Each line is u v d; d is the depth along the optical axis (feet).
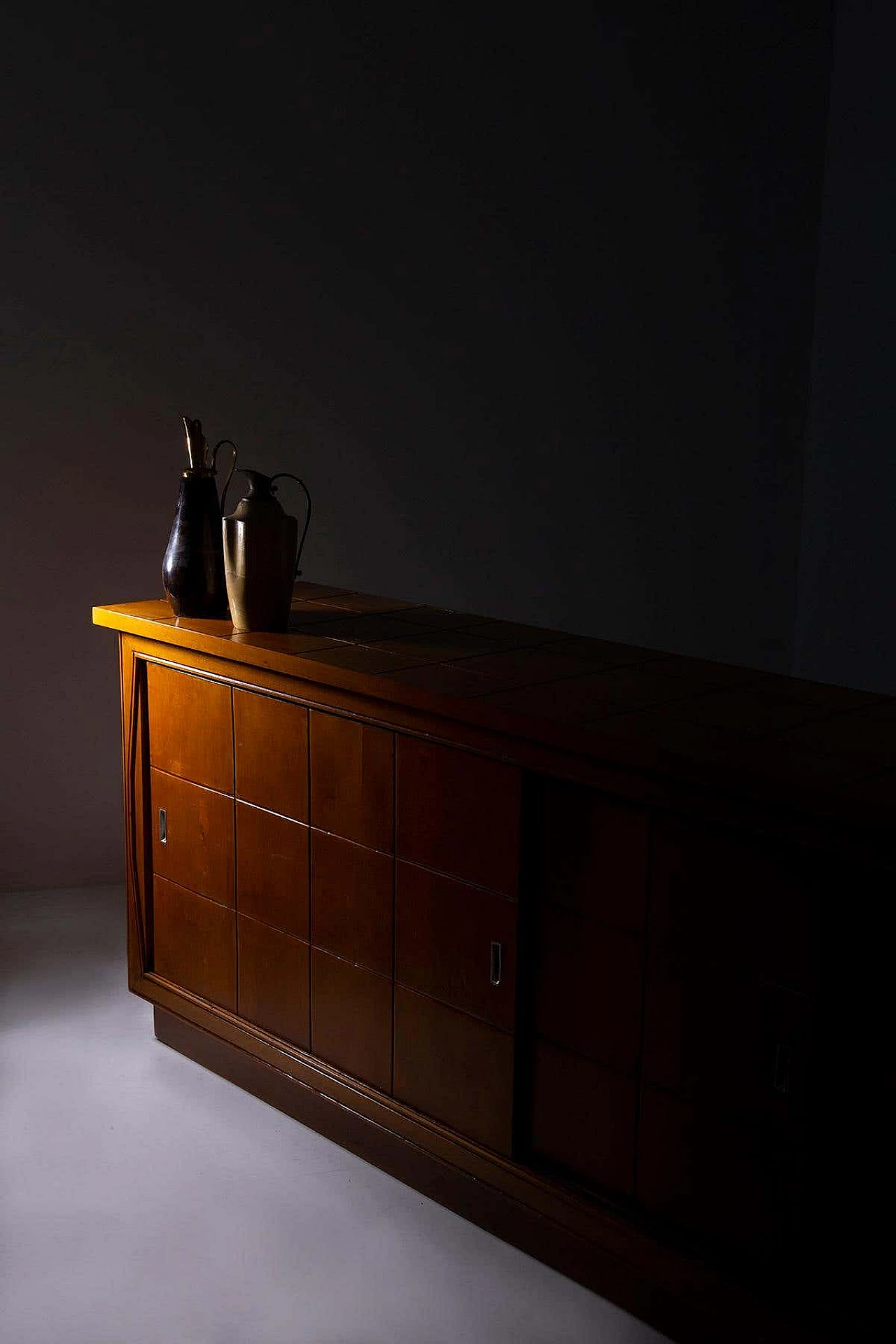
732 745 6.18
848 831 5.47
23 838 12.62
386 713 7.46
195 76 12.04
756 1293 6.12
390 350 13.35
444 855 7.31
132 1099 8.99
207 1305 6.98
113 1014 10.21
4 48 11.34
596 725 6.46
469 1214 7.77
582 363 14.37
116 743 12.80
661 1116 6.51
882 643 15.21
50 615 12.33
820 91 15.07
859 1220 5.78
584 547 14.80
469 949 7.26
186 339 12.44
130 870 9.57
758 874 5.93
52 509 12.17
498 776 6.95
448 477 13.91
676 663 7.98
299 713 8.06
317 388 13.09
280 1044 8.59
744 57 14.55
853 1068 5.72
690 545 15.46
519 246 13.78
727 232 14.89
